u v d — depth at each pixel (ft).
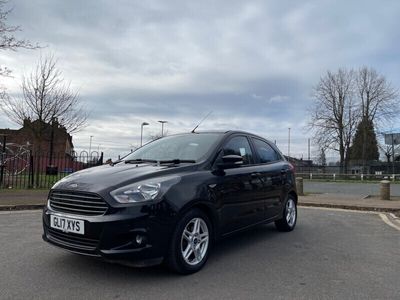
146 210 14.38
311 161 162.91
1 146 70.69
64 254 18.40
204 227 16.78
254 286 14.75
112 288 14.15
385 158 160.76
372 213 37.83
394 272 16.85
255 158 22.16
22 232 23.72
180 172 16.66
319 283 15.25
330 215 35.37
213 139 19.79
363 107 165.17
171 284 14.69
